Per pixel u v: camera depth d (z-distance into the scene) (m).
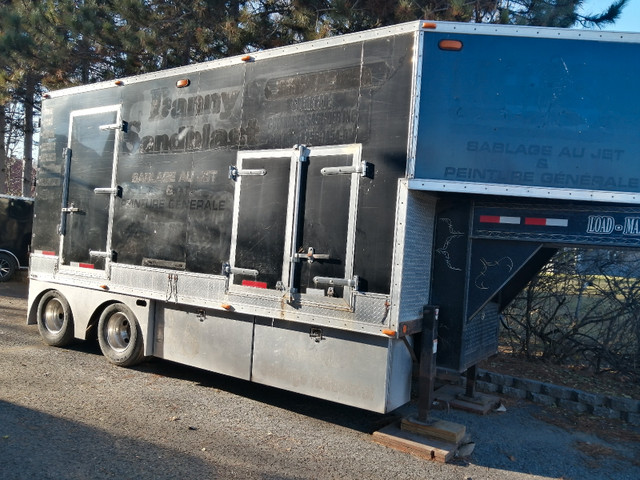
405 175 4.61
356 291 4.74
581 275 7.94
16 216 15.12
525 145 4.48
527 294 8.30
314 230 5.04
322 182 5.04
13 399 5.31
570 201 4.59
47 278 7.55
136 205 6.55
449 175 4.55
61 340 7.46
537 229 4.68
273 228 5.30
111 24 10.95
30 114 17.44
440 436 4.84
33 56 11.77
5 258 14.91
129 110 6.74
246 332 5.58
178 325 6.20
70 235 7.27
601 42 4.47
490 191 4.48
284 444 4.73
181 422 5.07
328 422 5.41
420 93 4.62
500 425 5.70
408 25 4.71
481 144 4.54
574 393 6.41
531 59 4.53
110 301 6.91
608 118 4.41
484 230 4.86
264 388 6.43
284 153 5.29
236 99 5.74
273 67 5.48
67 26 11.02
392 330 4.53
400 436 4.89
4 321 9.29
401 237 4.57
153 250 6.32
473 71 4.59
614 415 6.12
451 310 4.95
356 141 4.88
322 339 5.04
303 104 5.25
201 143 6.00
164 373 6.74
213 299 5.71
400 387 4.87
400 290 4.54
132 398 5.66
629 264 7.58
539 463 4.80
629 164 4.38
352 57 4.99
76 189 7.25
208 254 5.81
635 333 7.55
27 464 3.92
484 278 4.87
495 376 6.98
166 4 11.41
